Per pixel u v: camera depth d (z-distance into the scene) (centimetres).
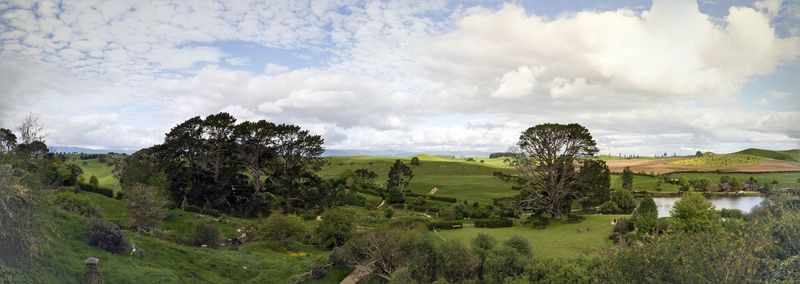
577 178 8606
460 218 8819
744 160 19150
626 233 6144
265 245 5903
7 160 3319
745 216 5722
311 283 4547
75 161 16000
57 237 3391
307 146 10200
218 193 8962
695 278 1933
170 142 9181
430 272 4659
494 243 5069
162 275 3588
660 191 14262
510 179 9344
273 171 10119
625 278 2152
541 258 4553
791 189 5881
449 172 19562
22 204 2675
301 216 8962
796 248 2344
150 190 6022
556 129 8438
